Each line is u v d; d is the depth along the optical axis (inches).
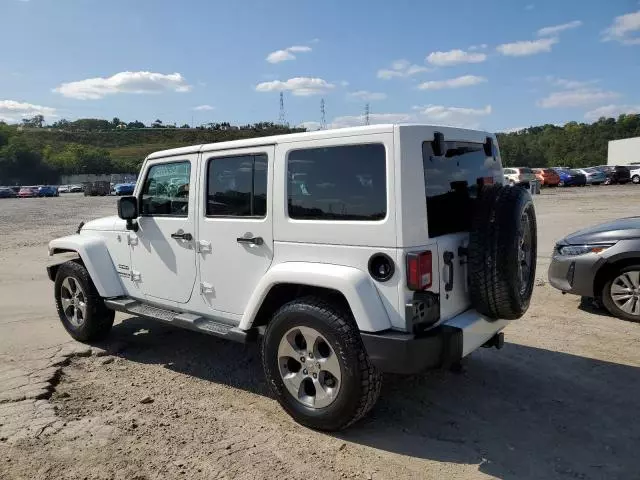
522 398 163.9
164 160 184.2
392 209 128.0
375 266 131.6
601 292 244.8
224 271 167.2
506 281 136.0
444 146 139.6
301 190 145.8
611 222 259.1
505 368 187.2
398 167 127.4
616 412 154.0
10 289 335.6
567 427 145.8
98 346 218.5
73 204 1557.6
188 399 167.2
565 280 249.9
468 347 137.0
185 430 146.1
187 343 222.7
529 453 132.9
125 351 213.8
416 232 129.2
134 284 202.2
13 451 135.1
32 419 152.3
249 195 159.0
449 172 144.6
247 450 135.0
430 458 130.8
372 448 135.8
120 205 187.9
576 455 131.7
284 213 148.8
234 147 160.9
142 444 138.6
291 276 141.9
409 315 127.2
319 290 147.3
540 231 538.6
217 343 222.2
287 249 149.0
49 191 2541.8
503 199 139.5
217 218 167.0
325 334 136.2
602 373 181.5
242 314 164.6
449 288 138.0
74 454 133.9
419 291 129.1
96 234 216.4
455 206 146.4
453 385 173.8
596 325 231.9
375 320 129.3
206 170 170.1
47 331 240.5
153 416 155.0
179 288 183.3
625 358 194.1
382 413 155.0
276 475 123.6
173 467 127.6
